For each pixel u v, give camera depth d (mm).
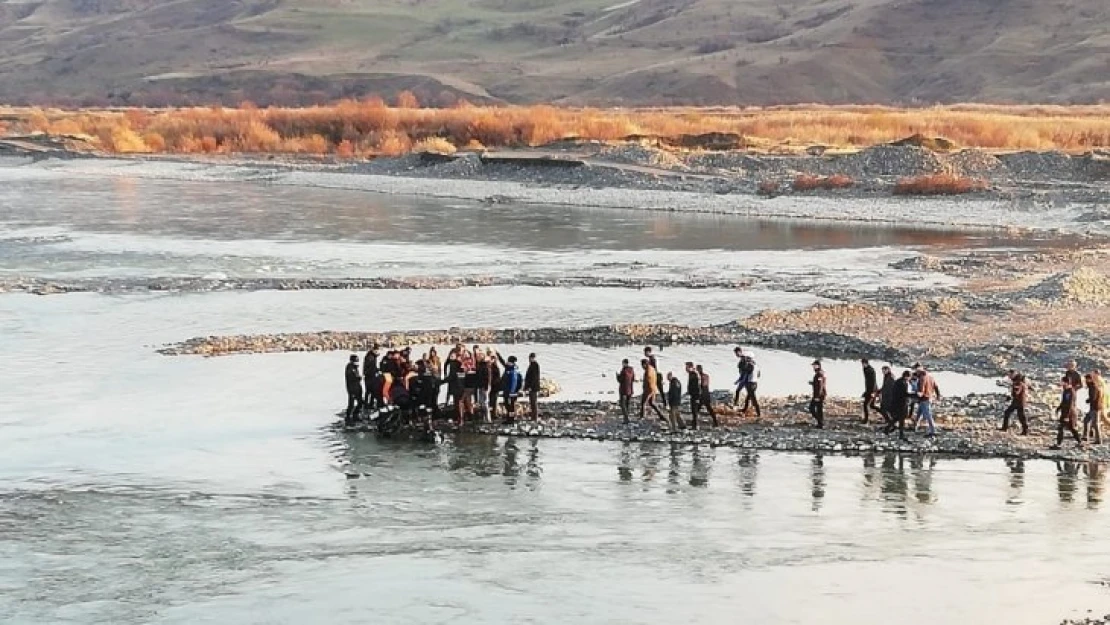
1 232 88562
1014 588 28188
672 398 40031
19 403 43562
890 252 82438
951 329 55906
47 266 73375
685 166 129375
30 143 169375
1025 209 103625
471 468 36969
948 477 36062
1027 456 37812
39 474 36156
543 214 105250
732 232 93750
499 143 162625
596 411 42344
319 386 46281
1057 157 117500
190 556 30031
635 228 95688
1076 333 54250
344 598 27641
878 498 34250
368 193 123500
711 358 51250
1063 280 63594
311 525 32219
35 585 28297
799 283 69312
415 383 40906
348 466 37125
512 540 31156
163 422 41531
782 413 42000
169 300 63156
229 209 106625
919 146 122500
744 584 28406
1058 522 32406
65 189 124375
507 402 41500
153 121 189750
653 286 68375
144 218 98938
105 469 36688
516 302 63344
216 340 52625
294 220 98875
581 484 35469
